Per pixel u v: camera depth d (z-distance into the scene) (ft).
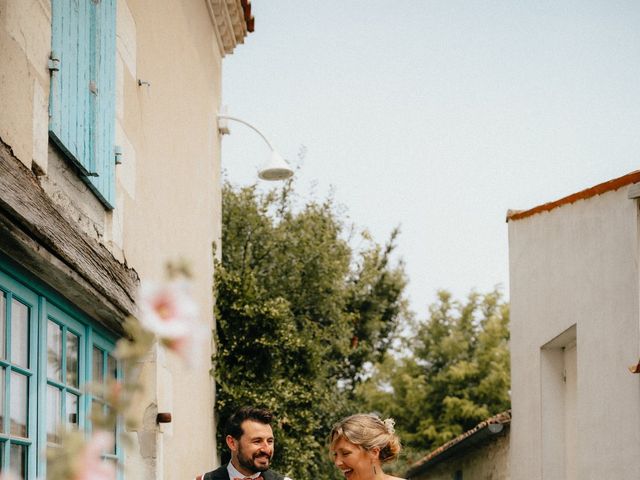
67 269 12.17
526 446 32.22
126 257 16.25
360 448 12.97
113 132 15.14
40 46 11.70
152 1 19.26
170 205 20.93
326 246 42.50
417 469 56.90
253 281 30.42
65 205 12.80
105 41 14.71
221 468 15.06
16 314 11.68
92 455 4.49
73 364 14.03
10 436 11.00
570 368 30.50
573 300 28.02
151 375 17.44
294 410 31.24
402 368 89.04
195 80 25.31
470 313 91.25
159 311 4.82
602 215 25.91
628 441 23.94
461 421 85.81
